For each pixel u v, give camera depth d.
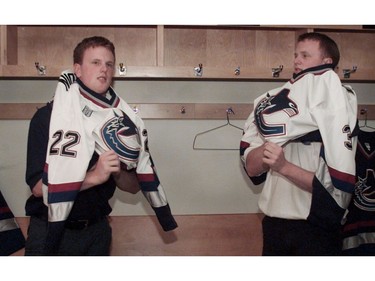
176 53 2.23
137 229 2.21
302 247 1.38
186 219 2.24
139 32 2.21
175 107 2.19
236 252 2.25
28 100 2.16
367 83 2.32
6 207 2.07
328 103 1.37
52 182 1.33
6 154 2.16
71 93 1.44
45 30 2.16
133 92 2.22
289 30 2.24
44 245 1.41
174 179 2.25
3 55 1.94
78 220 1.47
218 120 2.27
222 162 2.27
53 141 1.37
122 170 1.55
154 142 2.24
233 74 1.98
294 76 1.49
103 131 1.44
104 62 1.52
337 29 2.10
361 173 2.02
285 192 1.44
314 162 1.42
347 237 2.00
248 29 2.23
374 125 2.30
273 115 1.41
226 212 2.27
